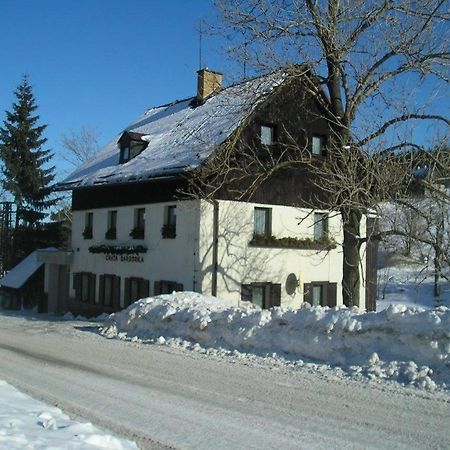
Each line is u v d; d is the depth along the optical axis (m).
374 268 25.50
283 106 22.12
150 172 21.67
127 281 23.81
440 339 9.53
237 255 20.97
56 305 29.44
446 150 16.05
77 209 27.73
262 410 7.74
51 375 10.37
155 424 7.15
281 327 12.06
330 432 6.77
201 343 13.43
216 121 23.66
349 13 16.38
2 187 42.47
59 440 5.50
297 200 22.69
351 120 16.91
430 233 16.48
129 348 13.40
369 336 10.52
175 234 21.34
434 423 7.10
